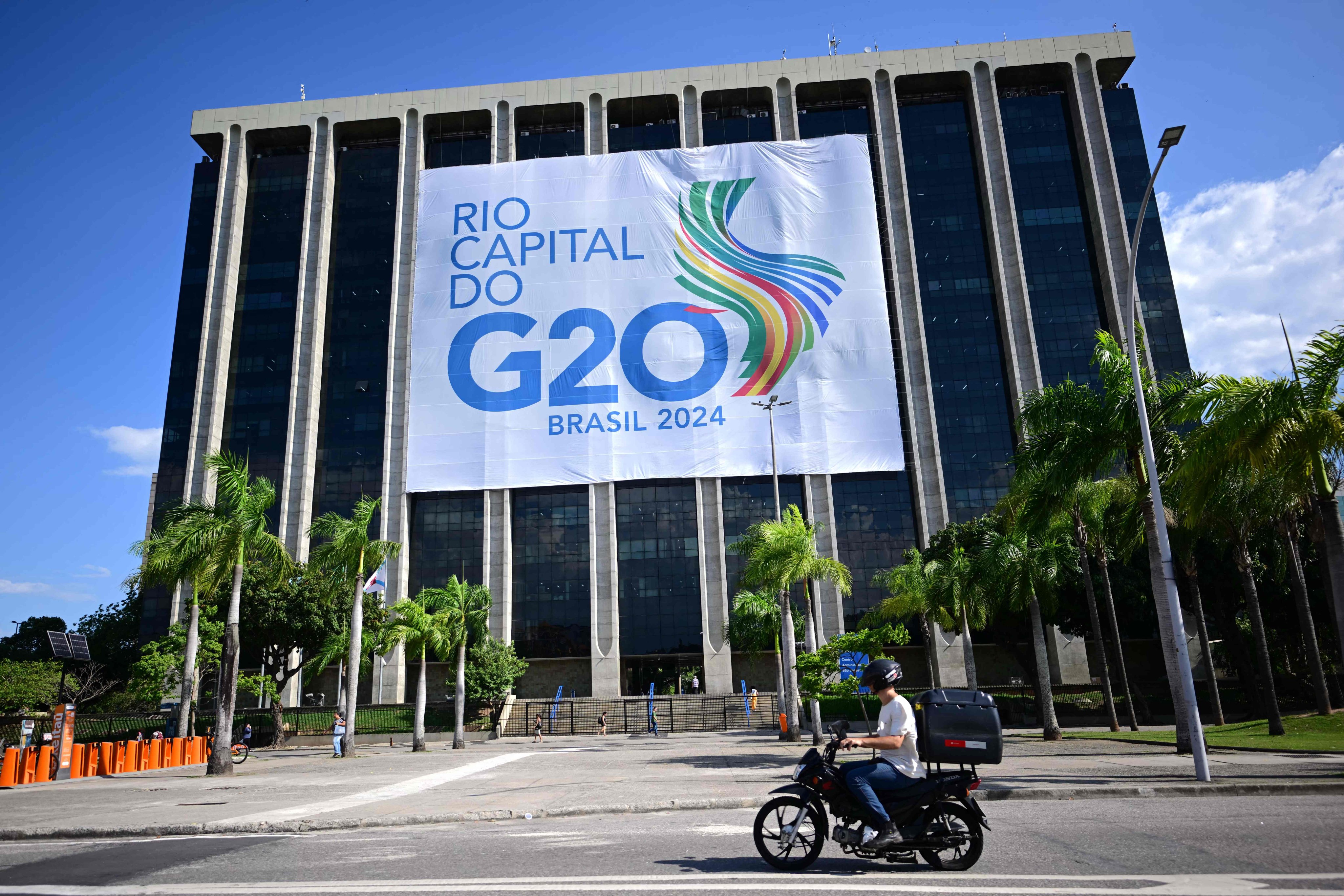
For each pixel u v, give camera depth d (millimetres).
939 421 76750
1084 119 82438
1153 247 79188
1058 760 19734
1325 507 18172
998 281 79250
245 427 79750
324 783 21016
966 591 36125
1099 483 31656
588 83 86500
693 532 75188
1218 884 6617
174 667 47688
